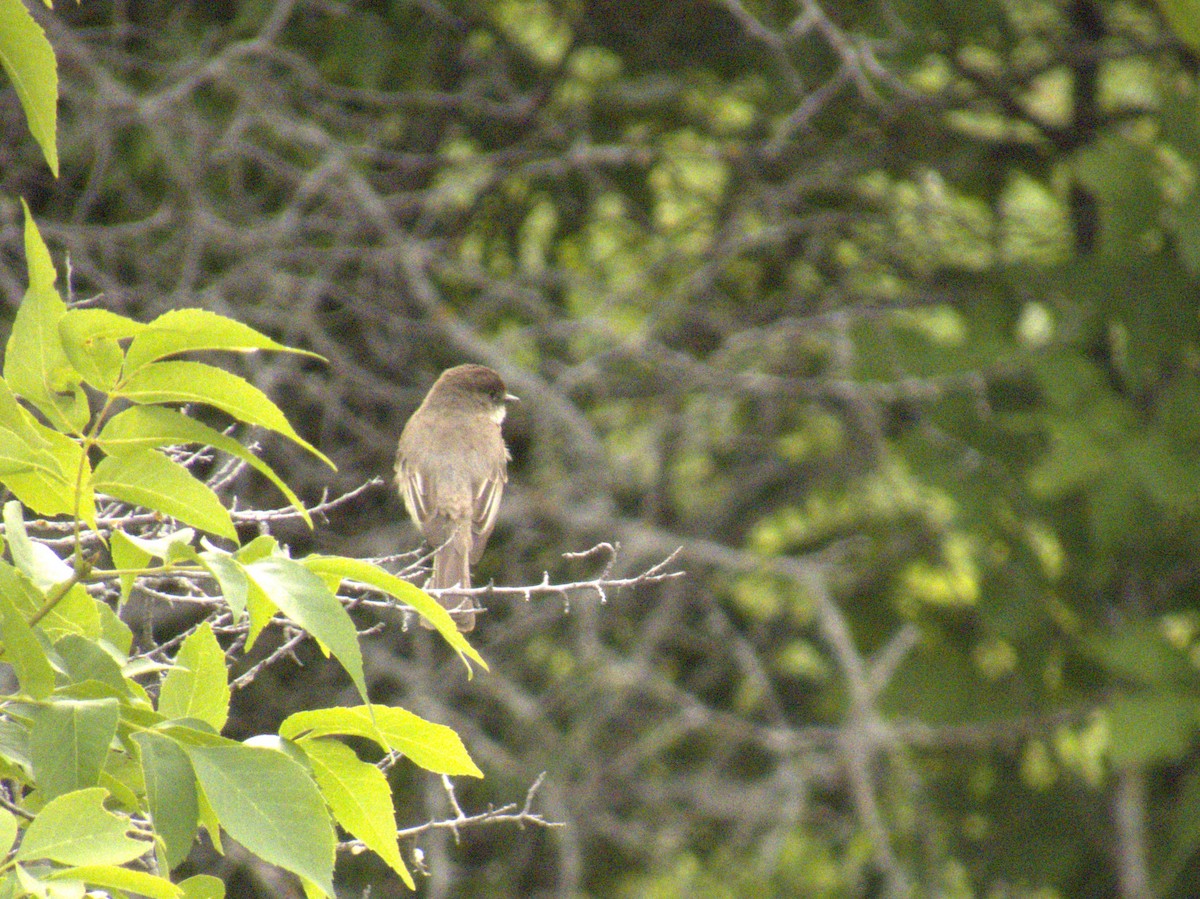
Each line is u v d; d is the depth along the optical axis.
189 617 8.73
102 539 3.91
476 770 3.88
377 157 13.20
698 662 14.69
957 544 14.56
